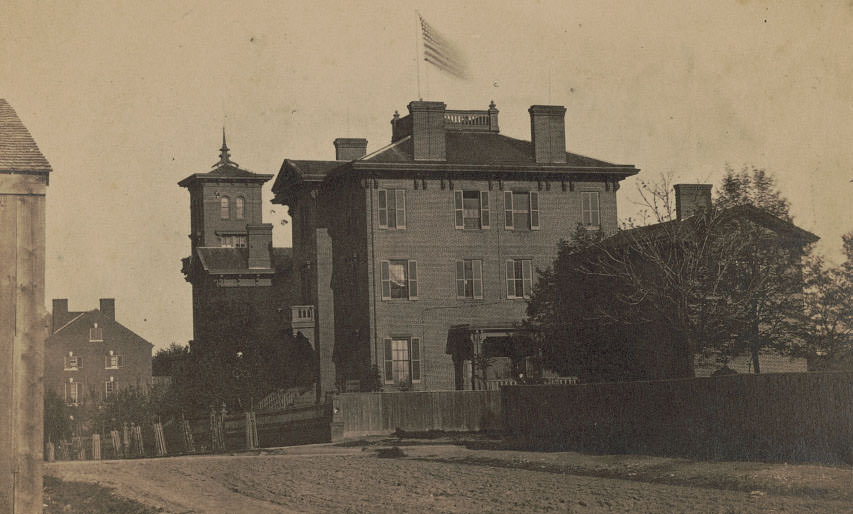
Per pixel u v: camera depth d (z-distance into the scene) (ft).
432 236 157.38
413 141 158.61
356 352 158.30
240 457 106.63
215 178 219.41
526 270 161.48
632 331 134.51
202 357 171.73
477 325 150.20
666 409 87.81
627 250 133.80
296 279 177.68
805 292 121.70
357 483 76.79
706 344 121.39
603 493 65.00
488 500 64.18
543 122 164.04
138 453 154.61
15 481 56.65
